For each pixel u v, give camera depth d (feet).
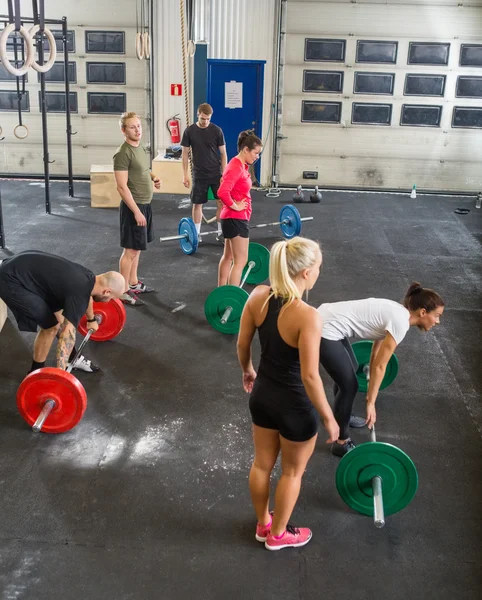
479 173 34.06
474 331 17.54
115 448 11.94
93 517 10.21
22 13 32.09
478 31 31.81
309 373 7.94
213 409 13.34
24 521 10.07
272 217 28.60
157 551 9.57
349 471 9.87
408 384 14.57
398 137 33.65
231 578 9.12
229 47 32.37
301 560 9.48
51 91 33.30
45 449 11.82
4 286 12.36
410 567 9.41
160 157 32.17
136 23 32.07
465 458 11.98
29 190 31.53
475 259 23.63
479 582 9.19
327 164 34.27
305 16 31.81
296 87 33.01
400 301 19.48
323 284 20.59
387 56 32.42
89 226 25.94
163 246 23.84
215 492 10.89
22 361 15.03
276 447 8.98
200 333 16.76
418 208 30.94
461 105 32.99
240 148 16.42
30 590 8.84
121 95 33.35
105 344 15.94
